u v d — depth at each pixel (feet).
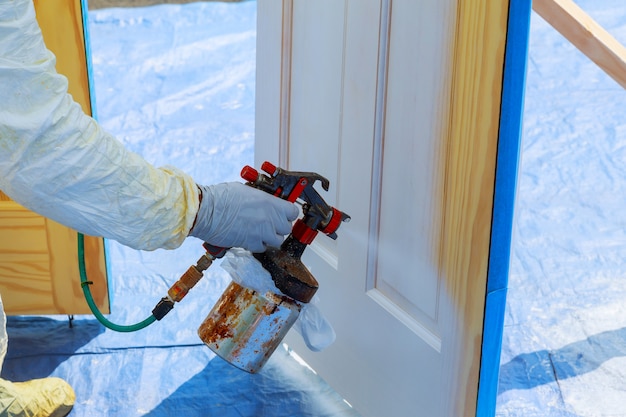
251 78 12.91
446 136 4.71
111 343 7.25
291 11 6.19
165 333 7.43
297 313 5.08
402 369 5.53
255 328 5.04
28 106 3.86
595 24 6.84
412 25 4.86
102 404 6.46
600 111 12.04
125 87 12.44
